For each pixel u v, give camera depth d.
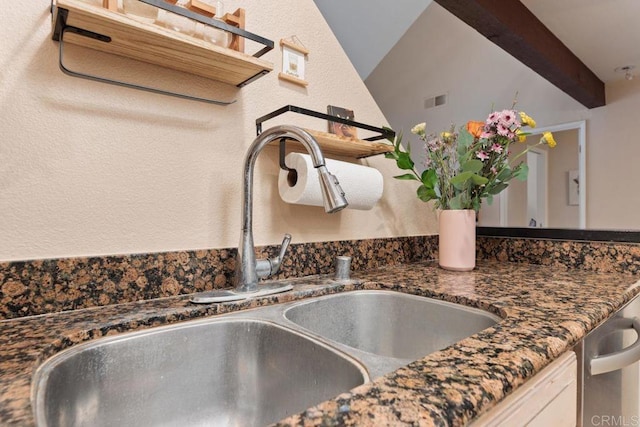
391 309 0.96
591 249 1.19
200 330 0.70
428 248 1.45
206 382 0.70
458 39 1.93
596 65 1.51
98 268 0.70
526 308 0.69
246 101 0.95
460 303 0.82
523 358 0.45
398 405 0.33
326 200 0.68
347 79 1.24
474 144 1.20
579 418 0.60
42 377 0.46
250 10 0.98
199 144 0.86
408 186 1.41
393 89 2.15
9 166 0.63
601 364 0.64
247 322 0.74
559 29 1.70
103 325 0.60
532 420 0.46
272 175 0.99
